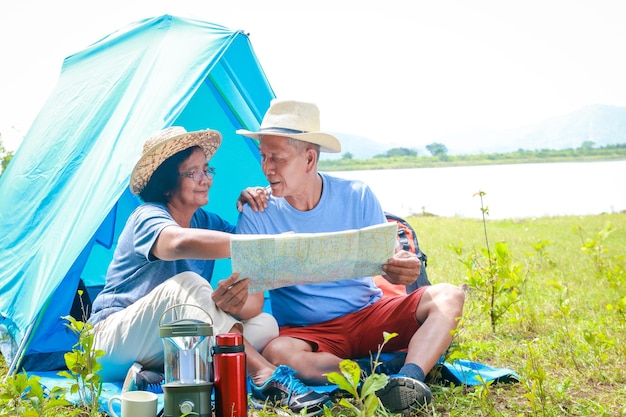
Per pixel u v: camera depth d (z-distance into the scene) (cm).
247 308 378
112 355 372
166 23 504
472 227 1401
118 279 392
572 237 1189
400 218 496
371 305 401
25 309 416
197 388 301
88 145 469
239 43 496
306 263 348
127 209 505
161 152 391
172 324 306
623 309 495
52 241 429
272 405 341
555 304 585
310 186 400
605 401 357
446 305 367
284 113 392
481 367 399
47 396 366
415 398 322
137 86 467
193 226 437
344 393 357
